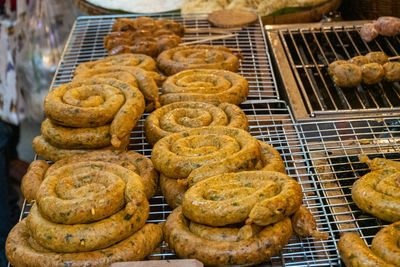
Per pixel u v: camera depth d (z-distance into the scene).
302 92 1.02
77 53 1.21
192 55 1.11
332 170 0.85
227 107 0.92
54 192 0.72
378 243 0.68
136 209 0.71
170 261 0.67
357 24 1.28
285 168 0.84
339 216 0.78
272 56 1.21
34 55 1.30
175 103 0.93
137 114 0.88
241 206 0.69
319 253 0.73
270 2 1.39
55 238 0.68
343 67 1.06
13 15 1.24
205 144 0.81
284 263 0.71
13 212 0.98
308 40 1.26
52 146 0.89
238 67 1.11
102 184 0.73
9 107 1.17
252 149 0.78
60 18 1.46
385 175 0.79
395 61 1.18
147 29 1.24
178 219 0.73
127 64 1.06
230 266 0.68
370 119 0.95
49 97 0.88
